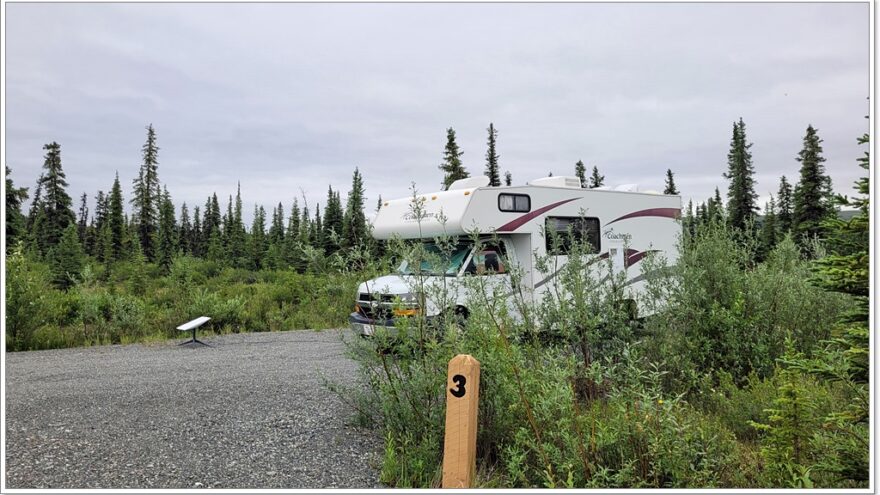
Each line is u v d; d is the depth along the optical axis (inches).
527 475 155.9
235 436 197.3
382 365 193.6
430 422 173.6
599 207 432.1
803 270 285.4
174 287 697.6
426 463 164.2
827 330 249.1
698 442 148.4
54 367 328.5
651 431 138.6
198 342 430.0
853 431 136.8
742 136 1476.4
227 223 2052.2
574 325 211.8
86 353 385.4
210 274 1214.9
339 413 223.5
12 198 885.8
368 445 188.9
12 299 404.5
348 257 200.7
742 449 163.5
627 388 155.4
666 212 483.2
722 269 257.0
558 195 407.8
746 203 1439.5
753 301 247.1
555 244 275.0
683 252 270.5
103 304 517.0
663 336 232.5
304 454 181.0
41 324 437.1
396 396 181.3
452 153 1322.6
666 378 217.2
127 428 205.5
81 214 3019.2
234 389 264.2
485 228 370.3
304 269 1384.1
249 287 790.5
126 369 320.2
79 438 194.5
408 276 227.0
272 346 414.3
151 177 1855.3
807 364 135.6
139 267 920.3
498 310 190.1
